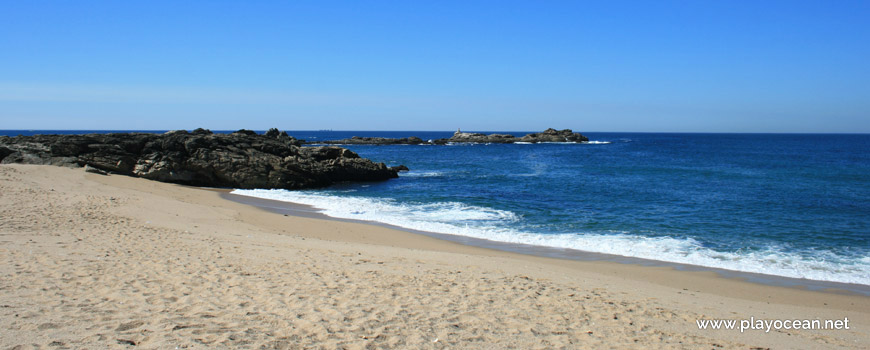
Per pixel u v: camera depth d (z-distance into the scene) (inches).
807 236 628.4
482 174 1534.2
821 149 3348.9
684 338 249.4
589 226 700.7
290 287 299.4
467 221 738.8
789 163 1941.4
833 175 1414.9
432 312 262.7
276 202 936.3
